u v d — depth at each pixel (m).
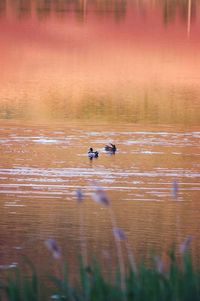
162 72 53.94
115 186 22.92
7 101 40.78
